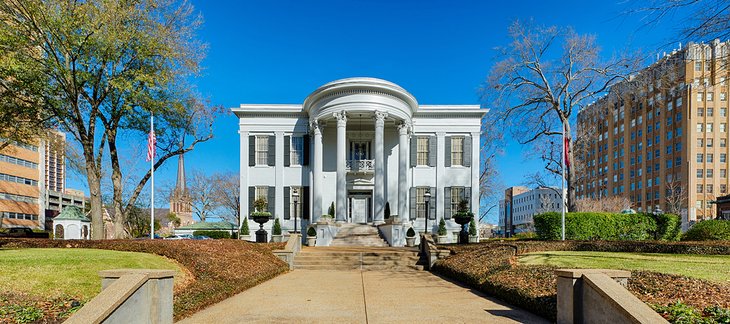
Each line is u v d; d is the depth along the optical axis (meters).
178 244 12.77
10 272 8.61
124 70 17.62
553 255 12.38
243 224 26.91
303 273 14.12
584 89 24.19
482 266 11.47
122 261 10.25
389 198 28.47
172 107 19.47
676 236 17.95
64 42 15.59
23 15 15.09
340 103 26.27
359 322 6.69
